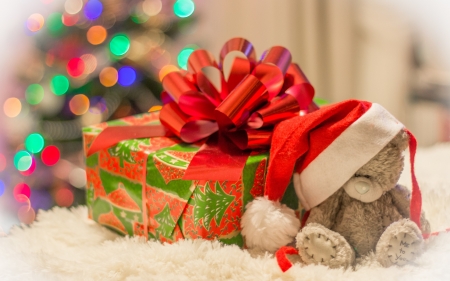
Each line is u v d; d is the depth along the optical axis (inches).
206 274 20.0
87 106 35.5
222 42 43.7
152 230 22.8
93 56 34.3
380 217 21.0
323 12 40.1
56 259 21.2
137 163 22.8
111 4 34.2
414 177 20.8
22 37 36.2
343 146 20.3
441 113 40.4
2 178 37.9
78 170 37.6
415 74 41.3
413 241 19.9
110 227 24.6
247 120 23.4
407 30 40.3
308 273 19.7
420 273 19.7
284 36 41.0
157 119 26.0
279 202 21.5
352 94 41.0
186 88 23.6
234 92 22.7
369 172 20.6
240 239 21.9
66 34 33.6
